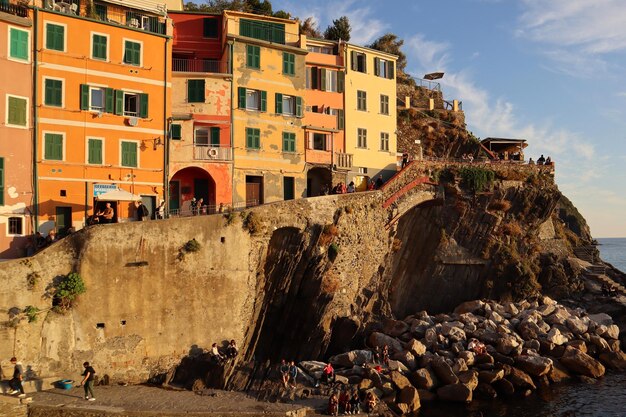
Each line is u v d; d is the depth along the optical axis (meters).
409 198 56.94
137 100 44.03
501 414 37.59
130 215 43.03
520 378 43.06
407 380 39.59
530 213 65.81
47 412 30.03
